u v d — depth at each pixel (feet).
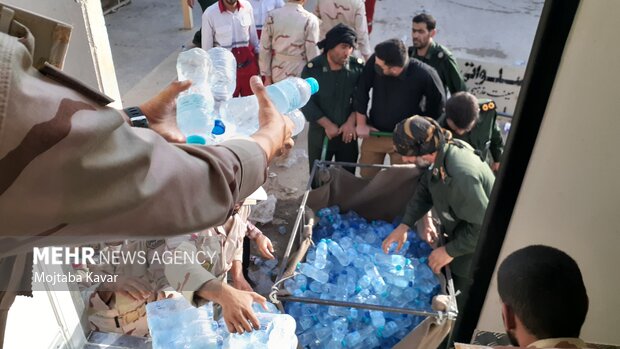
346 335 7.20
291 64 12.36
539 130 3.49
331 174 9.07
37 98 1.66
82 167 1.76
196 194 2.22
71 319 5.82
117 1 23.45
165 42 20.52
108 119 1.85
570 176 3.57
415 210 8.16
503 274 3.98
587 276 3.82
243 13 12.89
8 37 1.71
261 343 5.91
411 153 7.60
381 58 9.81
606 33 3.06
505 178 3.77
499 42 20.52
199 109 4.17
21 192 1.69
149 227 2.03
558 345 3.82
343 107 10.81
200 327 5.90
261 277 10.44
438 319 6.49
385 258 8.05
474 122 8.75
